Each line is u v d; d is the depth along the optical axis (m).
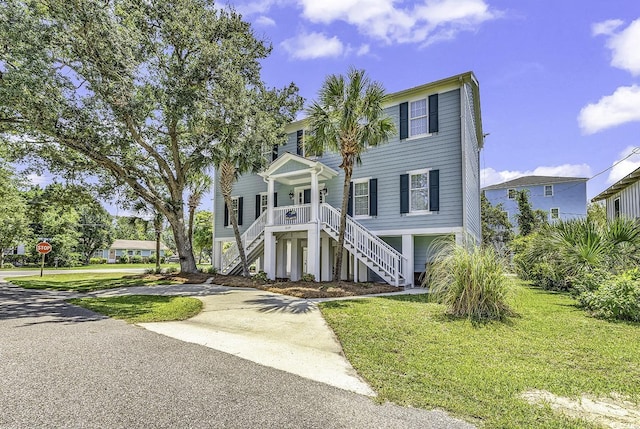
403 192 14.50
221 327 6.55
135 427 2.84
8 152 15.55
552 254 11.36
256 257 17.31
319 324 6.71
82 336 5.73
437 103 14.02
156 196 16.94
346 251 16.58
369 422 2.97
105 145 14.20
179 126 17.12
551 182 32.41
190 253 17.89
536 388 3.68
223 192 15.52
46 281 16.81
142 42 13.86
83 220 46.84
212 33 15.20
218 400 3.37
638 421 3.02
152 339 5.61
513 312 7.18
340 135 12.37
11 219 29.28
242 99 14.54
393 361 4.51
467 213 13.66
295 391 3.62
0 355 4.65
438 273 7.77
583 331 5.91
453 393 3.56
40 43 11.17
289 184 18.11
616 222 9.73
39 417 2.97
